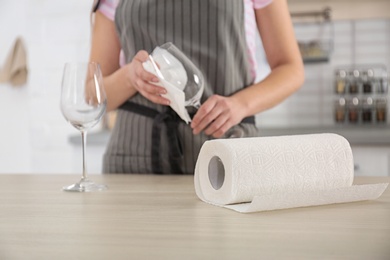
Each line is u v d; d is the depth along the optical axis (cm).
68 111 123
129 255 66
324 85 387
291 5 384
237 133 159
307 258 64
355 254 66
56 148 338
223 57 166
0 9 408
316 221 86
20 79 398
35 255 67
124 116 168
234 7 165
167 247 70
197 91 138
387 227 81
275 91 162
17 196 117
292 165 102
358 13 379
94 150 311
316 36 384
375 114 371
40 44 336
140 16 168
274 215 91
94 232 80
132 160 165
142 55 141
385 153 298
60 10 333
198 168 106
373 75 379
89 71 123
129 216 92
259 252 67
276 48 171
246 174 98
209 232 79
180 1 165
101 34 177
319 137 109
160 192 119
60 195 117
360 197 102
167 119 161
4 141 416
